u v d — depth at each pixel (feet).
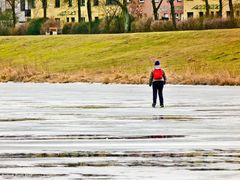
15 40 562.66
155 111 201.05
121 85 358.23
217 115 186.91
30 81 400.67
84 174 94.07
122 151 117.39
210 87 331.77
